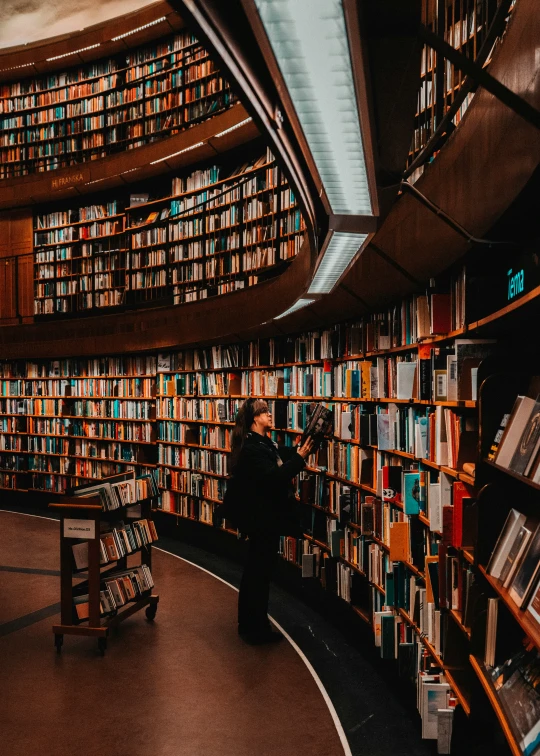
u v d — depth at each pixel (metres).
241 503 5.23
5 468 12.32
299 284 5.55
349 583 5.19
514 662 2.31
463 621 2.98
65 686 4.38
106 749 3.52
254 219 9.62
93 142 12.73
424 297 3.82
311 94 1.63
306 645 5.18
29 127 13.15
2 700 4.16
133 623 5.73
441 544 3.31
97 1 12.84
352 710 4.00
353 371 5.19
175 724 3.81
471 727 2.79
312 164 2.09
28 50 12.74
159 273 11.53
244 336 7.90
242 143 10.37
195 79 11.29
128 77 12.19
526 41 2.24
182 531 9.30
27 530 9.95
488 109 2.72
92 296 12.43
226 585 6.99
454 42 4.43
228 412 8.20
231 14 1.34
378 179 2.38
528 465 2.12
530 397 2.54
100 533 5.27
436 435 3.54
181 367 9.54
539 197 2.50
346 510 5.34
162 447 9.76
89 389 11.27
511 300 2.75
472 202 2.96
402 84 1.75
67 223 12.90
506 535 2.54
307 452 5.07
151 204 11.74
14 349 12.02
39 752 3.49
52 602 6.34
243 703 4.11
